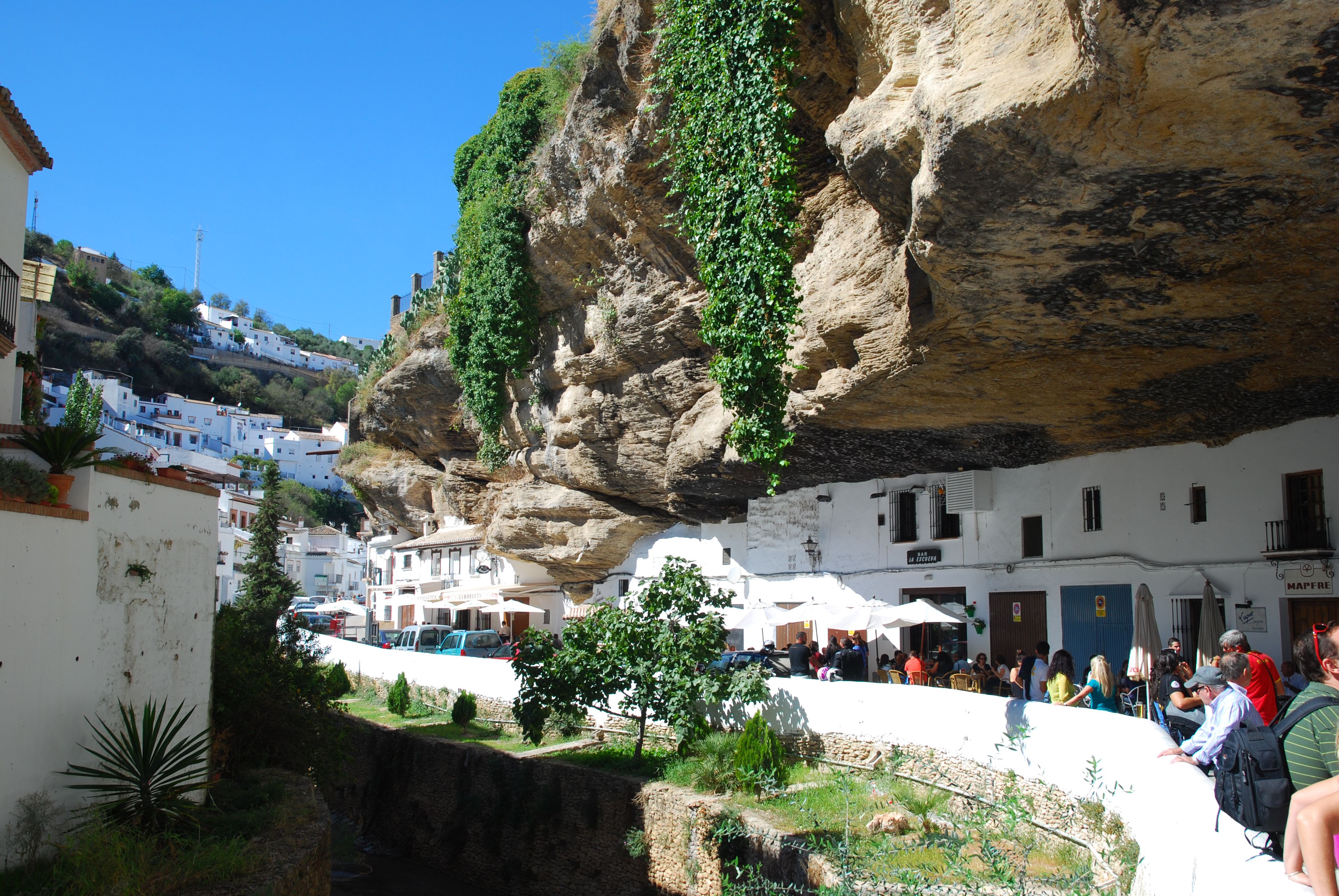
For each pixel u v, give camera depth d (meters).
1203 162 7.91
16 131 12.81
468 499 37.88
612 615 16.64
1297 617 14.06
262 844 10.43
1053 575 17.89
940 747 12.09
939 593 20.41
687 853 13.02
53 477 9.16
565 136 20.67
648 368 22.81
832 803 12.31
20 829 8.13
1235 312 10.73
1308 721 4.79
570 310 25.47
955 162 8.64
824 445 18.16
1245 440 14.91
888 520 21.52
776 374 13.73
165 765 10.72
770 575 24.80
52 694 8.75
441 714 24.48
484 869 17.67
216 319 145.00
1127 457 16.78
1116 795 8.72
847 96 12.86
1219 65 6.79
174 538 11.40
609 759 16.83
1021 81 7.90
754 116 13.06
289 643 18.28
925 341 12.32
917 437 17.28
